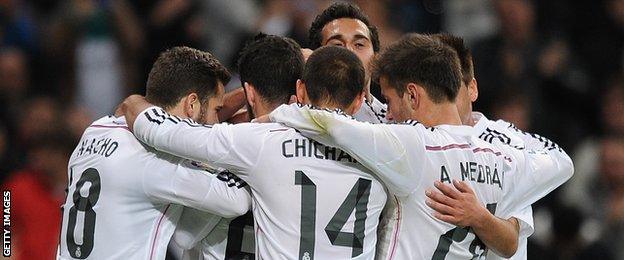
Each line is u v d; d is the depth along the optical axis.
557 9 36.75
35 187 27.00
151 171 16.11
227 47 34.81
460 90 16.81
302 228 15.50
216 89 16.72
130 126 16.27
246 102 17.33
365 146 15.17
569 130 32.38
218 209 15.88
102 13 35.34
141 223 16.27
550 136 32.19
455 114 16.12
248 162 15.57
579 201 30.20
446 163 15.71
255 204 15.87
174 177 16.00
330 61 15.82
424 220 15.73
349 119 15.30
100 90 34.97
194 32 34.72
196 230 16.50
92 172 16.50
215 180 15.93
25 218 26.56
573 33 37.06
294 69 16.52
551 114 32.56
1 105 33.28
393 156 15.30
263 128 15.69
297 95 16.19
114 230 16.23
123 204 16.23
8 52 35.00
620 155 29.66
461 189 15.66
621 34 37.16
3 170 28.77
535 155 16.84
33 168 27.28
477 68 33.28
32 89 34.84
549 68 34.44
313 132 15.37
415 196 15.69
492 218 15.77
